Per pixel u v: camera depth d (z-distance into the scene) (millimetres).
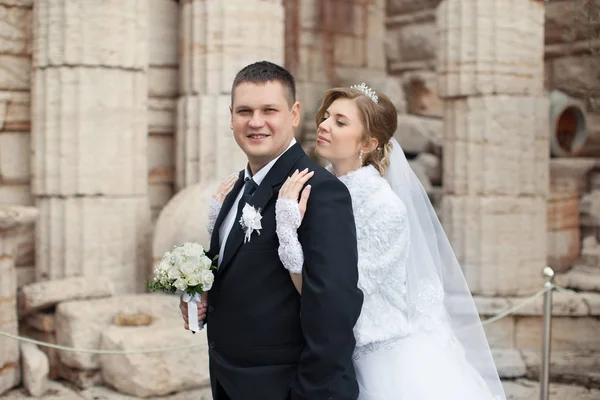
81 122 6262
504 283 6609
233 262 2543
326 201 2410
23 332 5867
